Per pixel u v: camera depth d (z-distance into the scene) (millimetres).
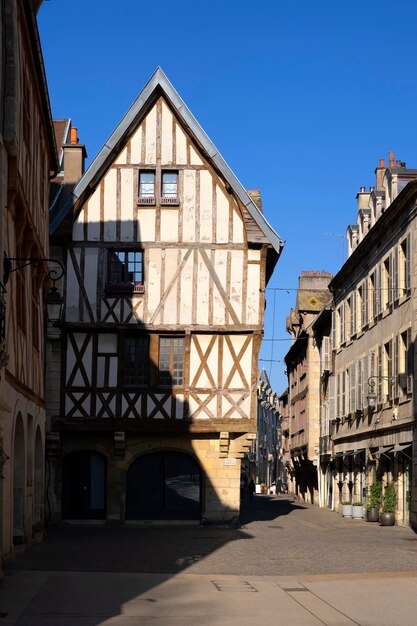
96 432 24859
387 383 27422
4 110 12641
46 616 9305
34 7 14594
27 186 15266
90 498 25219
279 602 10508
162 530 23391
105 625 8836
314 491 43688
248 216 25203
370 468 29500
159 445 24969
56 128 31234
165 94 25531
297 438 49844
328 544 18719
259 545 18438
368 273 30078
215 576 12828
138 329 24750
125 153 25516
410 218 24500
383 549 17422
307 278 47875
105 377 24672
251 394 24656
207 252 25172
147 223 25281
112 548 17219
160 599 10625
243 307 24922
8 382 13422
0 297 11609
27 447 16578
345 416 33750
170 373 24891
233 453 24938
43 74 16047
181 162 25500
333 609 9992
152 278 25047
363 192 36281
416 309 23828
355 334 31859
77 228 25172
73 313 24781
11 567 13453
